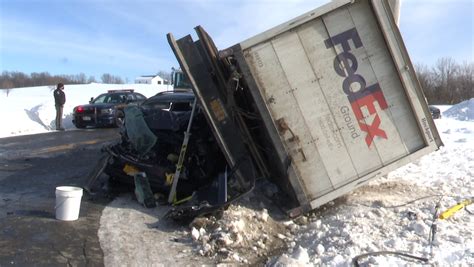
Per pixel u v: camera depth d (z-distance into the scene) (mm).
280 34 5984
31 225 5977
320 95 6113
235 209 6273
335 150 6184
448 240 5027
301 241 5664
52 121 21672
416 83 6234
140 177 7188
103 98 22125
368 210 6176
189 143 7402
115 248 5410
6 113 20156
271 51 5992
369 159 6266
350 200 6730
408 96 6238
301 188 6113
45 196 7438
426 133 6328
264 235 5809
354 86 6176
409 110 6309
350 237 5277
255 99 5973
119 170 7555
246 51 5961
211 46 6492
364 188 7324
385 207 6266
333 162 6188
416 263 4516
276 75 6012
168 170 7211
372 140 6258
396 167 6285
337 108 6160
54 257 5051
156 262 5086
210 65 6641
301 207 6117
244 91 6691
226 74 6520
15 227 5875
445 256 4648
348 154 6219
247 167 6496
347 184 6188
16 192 7656
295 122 6082
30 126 19781
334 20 6094
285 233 6016
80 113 20047
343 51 6125
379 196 6809
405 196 6770
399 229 5480
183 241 5711
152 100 10828
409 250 4875
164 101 10609
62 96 19656
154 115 7820
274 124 6016
